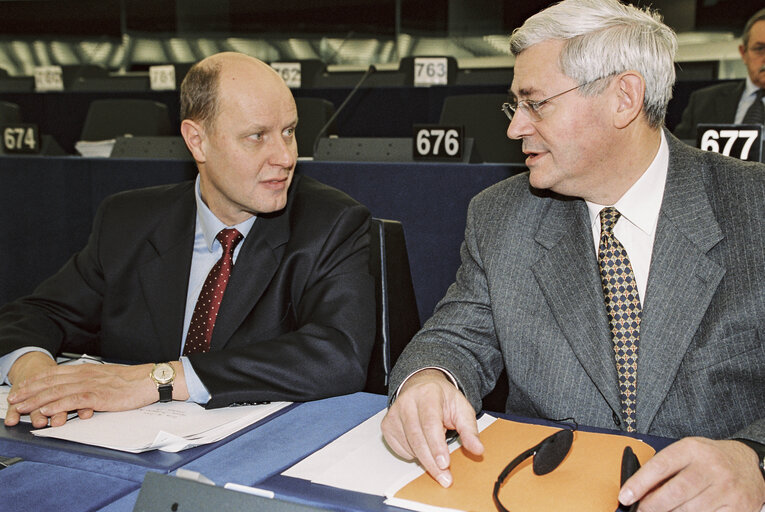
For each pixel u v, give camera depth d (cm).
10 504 79
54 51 846
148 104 423
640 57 106
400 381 110
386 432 93
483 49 819
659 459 77
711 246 109
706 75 554
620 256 116
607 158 111
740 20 686
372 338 129
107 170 253
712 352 107
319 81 515
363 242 141
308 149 371
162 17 842
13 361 126
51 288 148
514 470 86
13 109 481
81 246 258
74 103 503
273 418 107
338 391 118
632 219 115
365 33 845
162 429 101
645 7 115
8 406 110
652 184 114
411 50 838
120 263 143
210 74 126
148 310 140
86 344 149
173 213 144
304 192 145
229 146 125
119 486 83
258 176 127
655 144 114
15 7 836
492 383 128
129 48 847
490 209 130
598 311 114
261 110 124
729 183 112
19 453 94
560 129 109
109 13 839
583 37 106
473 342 125
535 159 114
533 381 119
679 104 424
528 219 125
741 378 106
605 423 114
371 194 224
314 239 136
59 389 108
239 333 133
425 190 218
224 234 138
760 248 107
